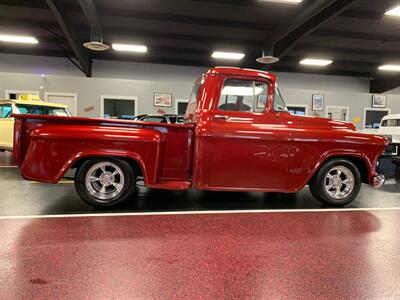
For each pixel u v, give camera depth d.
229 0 8.14
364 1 8.01
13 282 1.81
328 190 3.62
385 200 4.11
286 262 2.15
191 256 2.21
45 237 2.50
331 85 15.08
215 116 3.36
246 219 3.09
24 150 3.10
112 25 9.90
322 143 3.45
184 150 3.36
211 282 1.87
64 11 8.85
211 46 11.70
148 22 9.58
